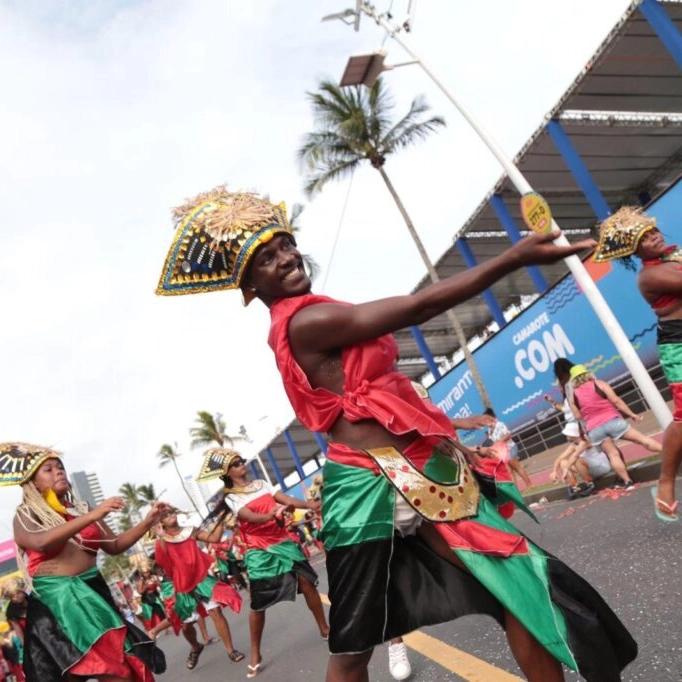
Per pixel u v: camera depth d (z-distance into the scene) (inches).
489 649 147.3
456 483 71.9
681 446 156.0
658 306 157.0
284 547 216.8
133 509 2492.6
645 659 110.0
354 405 72.4
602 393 284.8
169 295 79.6
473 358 666.8
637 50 604.7
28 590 131.8
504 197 806.5
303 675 186.7
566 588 67.2
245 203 77.5
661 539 177.2
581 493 317.4
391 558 72.8
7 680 409.4
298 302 74.1
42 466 135.9
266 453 1600.6
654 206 409.1
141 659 135.8
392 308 68.3
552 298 538.0
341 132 850.1
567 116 692.7
